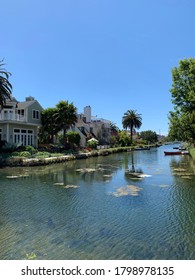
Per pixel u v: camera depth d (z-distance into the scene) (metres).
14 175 19.72
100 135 67.06
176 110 28.91
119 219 9.20
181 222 8.85
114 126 79.31
